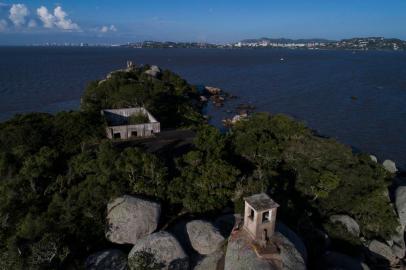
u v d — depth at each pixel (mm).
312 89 133875
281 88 137000
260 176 39000
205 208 33812
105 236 30641
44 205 33594
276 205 25422
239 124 58688
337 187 41625
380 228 39625
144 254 25672
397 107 103125
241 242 26141
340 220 38500
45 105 101625
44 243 25812
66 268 26781
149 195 33812
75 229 29844
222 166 37281
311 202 40125
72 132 47969
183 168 38594
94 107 66125
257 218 25031
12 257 24578
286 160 46125
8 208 31922
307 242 32938
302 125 53219
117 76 92500
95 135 49906
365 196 40812
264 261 24297
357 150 69938
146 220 30656
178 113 76250
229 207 35188
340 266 30203
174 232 30531
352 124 86750
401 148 71750
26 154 40688
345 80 156750
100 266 26688
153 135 53562
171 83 106625
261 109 101500
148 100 69750
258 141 48375
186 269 27203
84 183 34094
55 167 39688
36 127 46844
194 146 48344
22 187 34594
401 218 41375
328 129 82938
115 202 31828
